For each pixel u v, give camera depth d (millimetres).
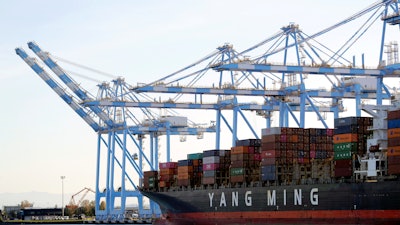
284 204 112312
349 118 100812
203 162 132000
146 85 146250
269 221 115562
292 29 132000
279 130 113500
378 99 125250
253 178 120688
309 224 107375
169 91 147250
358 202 98750
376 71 124125
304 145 114875
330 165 106812
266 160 115125
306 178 109438
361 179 98625
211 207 130375
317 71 128375
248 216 120438
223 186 126938
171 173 145375
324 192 104562
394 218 93312
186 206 138250
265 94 146625
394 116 92938
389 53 123562
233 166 123375
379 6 123688
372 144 98375
